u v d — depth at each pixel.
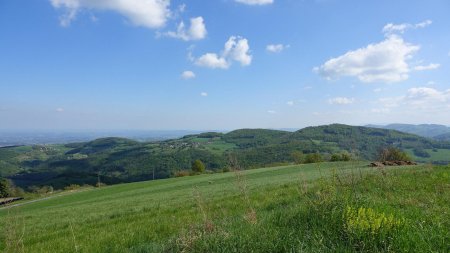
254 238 5.96
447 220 6.60
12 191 101.38
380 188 12.55
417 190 11.90
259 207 11.59
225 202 14.77
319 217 6.88
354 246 5.34
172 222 10.66
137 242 8.07
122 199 41.00
